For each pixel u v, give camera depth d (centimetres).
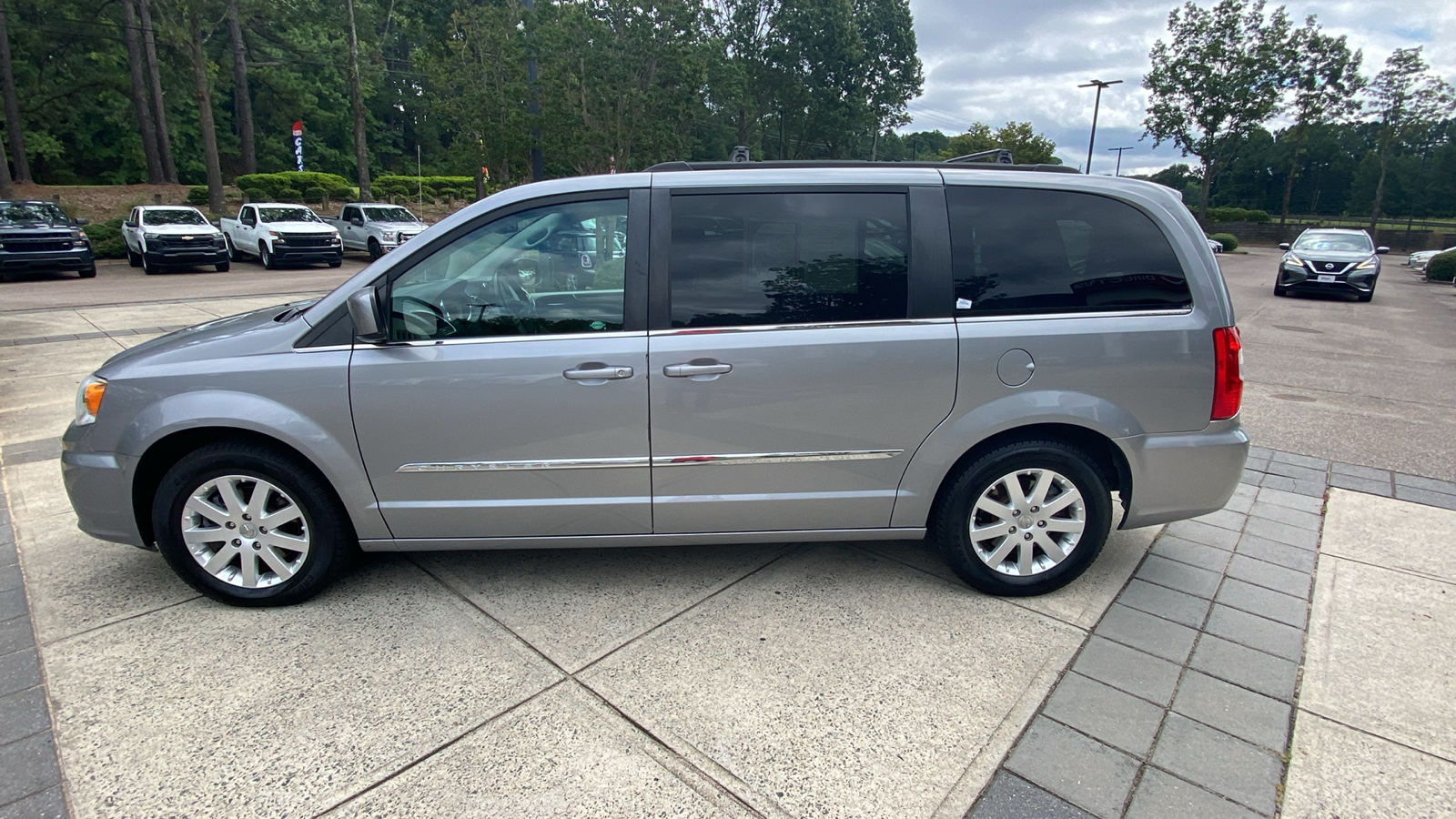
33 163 3838
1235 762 244
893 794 230
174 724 258
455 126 3184
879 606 338
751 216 320
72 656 297
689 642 309
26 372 789
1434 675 290
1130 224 329
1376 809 225
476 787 232
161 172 3534
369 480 319
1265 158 7256
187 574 331
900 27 4959
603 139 2056
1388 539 412
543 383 311
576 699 273
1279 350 1037
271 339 317
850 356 316
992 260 324
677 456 320
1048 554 341
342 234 2439
